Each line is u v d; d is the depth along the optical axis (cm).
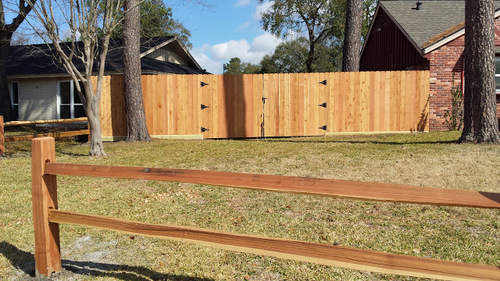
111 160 868
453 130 1254
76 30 875
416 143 966
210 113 1281
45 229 336
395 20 1577
